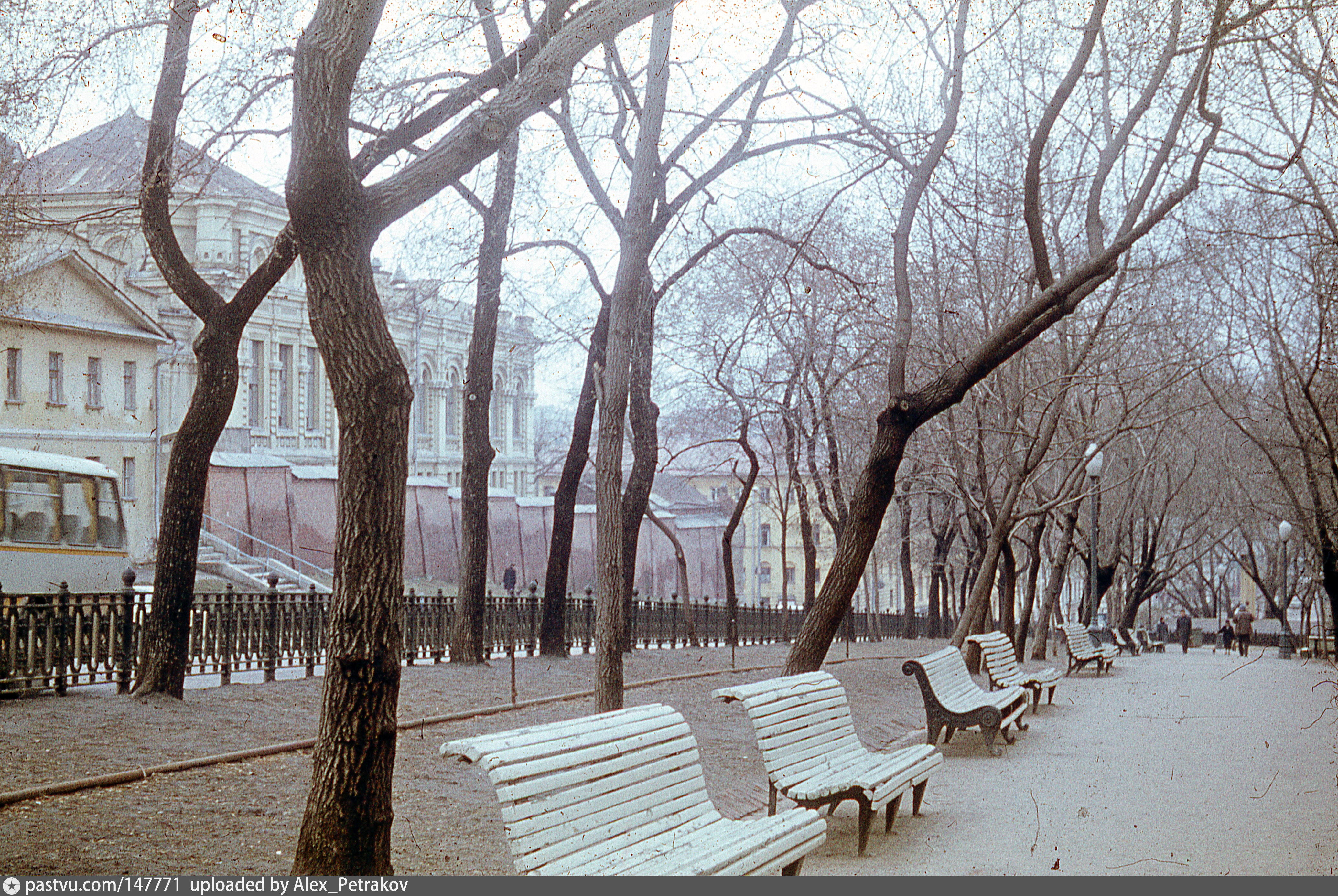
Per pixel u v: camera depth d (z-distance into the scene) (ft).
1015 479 67.00
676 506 244.22
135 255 159.33
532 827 16.05
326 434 199.52
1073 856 24.00
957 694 41.22
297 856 19.52
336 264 20.22
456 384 231.09
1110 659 87.71
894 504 156.04
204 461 40.93
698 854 17.97
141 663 40.40
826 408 95.71
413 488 157.17
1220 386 94.27
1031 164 39.47
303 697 42.75
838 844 25.34
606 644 36.06
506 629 70.54
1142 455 112.57
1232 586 316.60
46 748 31.07
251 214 169.89
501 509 172.76
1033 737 45.68
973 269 66.33
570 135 44.29
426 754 33.78
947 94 50.80
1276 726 49.24
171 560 40.27
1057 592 103.71
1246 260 69.00
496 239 57.82
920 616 187.32
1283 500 126.41
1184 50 41.32
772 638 117.80
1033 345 70.74
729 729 40.70
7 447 80.89
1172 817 28.40
